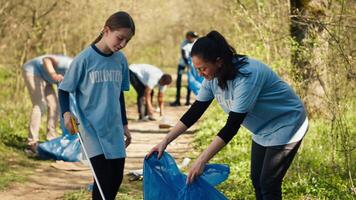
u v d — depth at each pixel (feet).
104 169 16.71
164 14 68.49
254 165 15.30
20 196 21.94
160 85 46.09
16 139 32.73
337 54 21.74
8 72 44.16
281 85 14.37
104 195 16.78
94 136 16.65
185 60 52.75
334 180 21.09
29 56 46.52
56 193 22.48
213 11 60.13
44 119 38.24
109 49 16.55
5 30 42.01
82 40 53.98
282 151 14.55
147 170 15.39
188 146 32.91
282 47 29.22
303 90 25.55
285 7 30.35
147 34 73.00
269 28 30.40
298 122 14.53
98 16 50.60
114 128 16.74
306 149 24.86
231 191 21.20
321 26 22.24
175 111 51.67
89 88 16.47
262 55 31.89
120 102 17.37
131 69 44.50
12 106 39.17
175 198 15.29
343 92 22.11
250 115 14.66
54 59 29.55
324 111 26.86
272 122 14.61
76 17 50.03
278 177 14.74
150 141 35.35
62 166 27.30
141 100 44.98
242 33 38.04
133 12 52.90
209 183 14.87
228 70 13.58
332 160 22.02
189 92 56.34
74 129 16.55
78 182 24.45
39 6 44.60
